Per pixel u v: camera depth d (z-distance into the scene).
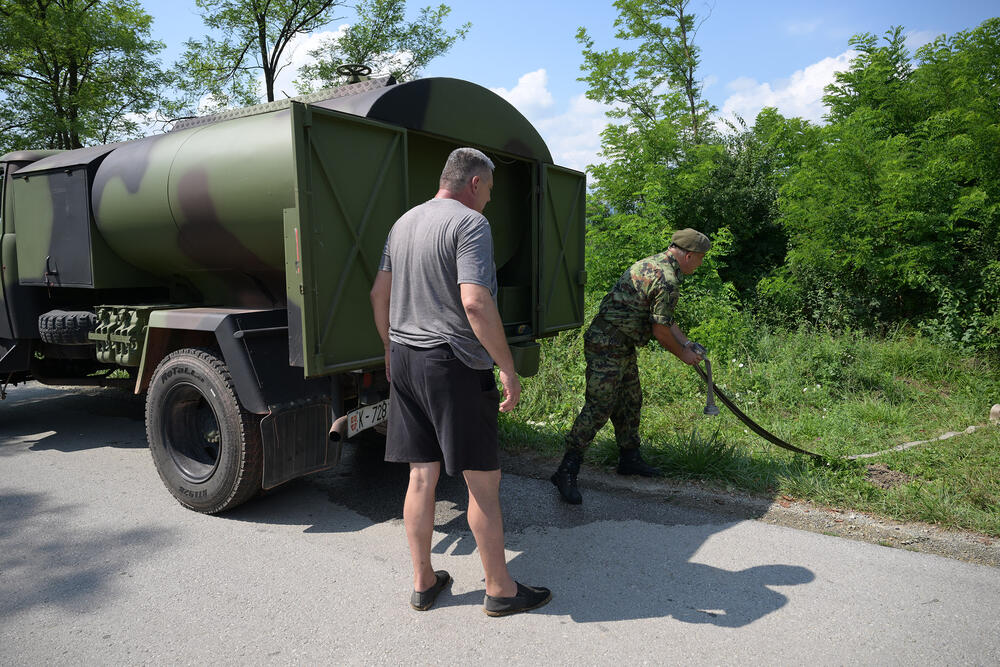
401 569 2.84
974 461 3.81
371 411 3.42
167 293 4.78
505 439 4.59
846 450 4.34
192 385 3.46
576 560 2.88
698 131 13.07
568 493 3.55
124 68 16.42
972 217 7.77
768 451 4.21
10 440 5.02
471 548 3.06
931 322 7.41
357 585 2.69
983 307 7.47
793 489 3.52
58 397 6.62
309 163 2.86
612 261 8.55
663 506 3.50
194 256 3.92
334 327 3.04
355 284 3.16
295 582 2.71
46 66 15.67
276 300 3.88
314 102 3.70
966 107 8.41
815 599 2.50
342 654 2.20
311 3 16.92
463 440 2.30
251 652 2.21
